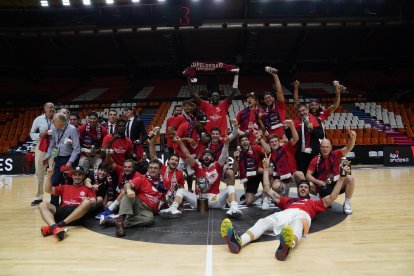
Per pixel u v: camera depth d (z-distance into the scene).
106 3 12.27
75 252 2.98
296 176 4.69
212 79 20.34
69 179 4.38
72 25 14.26
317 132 5.00
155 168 4.03
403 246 3.01
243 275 2.41
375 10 13.87
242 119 5.68
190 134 5.55
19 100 18.50
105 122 5.93
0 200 5.69
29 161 10.19
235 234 2.89
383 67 20.09
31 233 3.63
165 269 2.55
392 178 7.54
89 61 19.52
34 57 18.72
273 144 4.69
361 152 10.88
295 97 5.67
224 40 17.02
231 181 4.64
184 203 5.03
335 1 13.77
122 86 20.39
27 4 13.27
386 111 14.76
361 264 2.60
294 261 2.67
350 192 4.30
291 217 3.28
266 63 19.97
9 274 2.50
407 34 16.78
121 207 3.67
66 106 17.20
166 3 12.56
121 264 2.68
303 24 14.23
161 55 18.91
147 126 14.09
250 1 13.31
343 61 19.55
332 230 3.55
